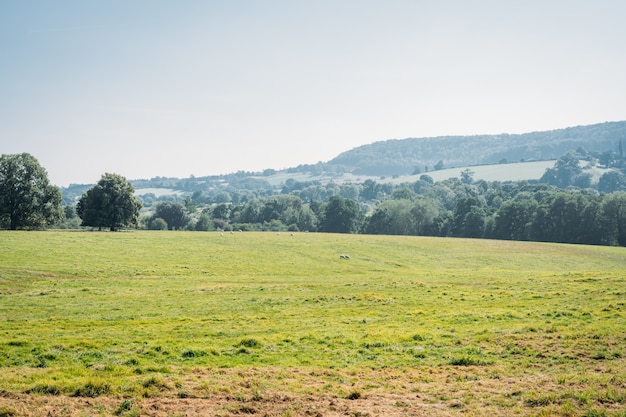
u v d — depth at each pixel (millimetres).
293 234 103312
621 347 21219
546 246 93938
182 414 14617
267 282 47344
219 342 23406
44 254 58125
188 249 70562
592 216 119375
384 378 18359
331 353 21734
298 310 32562
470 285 44562
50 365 19281
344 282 47156
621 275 47219
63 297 36750
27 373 17953
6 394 15828
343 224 154875
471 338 23984
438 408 15234
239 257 65938
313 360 20688
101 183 100875
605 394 15484
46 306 33000
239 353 21562
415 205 150750
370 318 29750
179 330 26094
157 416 14500
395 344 23125
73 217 162875
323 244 82812
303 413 14820
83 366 19000
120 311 31828
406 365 20078
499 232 132125
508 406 15211
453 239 102750
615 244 117438
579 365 19281
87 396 15969
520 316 29141
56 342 22781
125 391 16281
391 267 65125
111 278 47906
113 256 60656
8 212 96875
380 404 15602
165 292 39906
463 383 17641
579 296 35500
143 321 28547
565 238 120875
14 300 35031
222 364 19703
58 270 49531
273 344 22922
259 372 18781
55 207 100875
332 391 16781
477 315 29766
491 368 19438
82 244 68750
